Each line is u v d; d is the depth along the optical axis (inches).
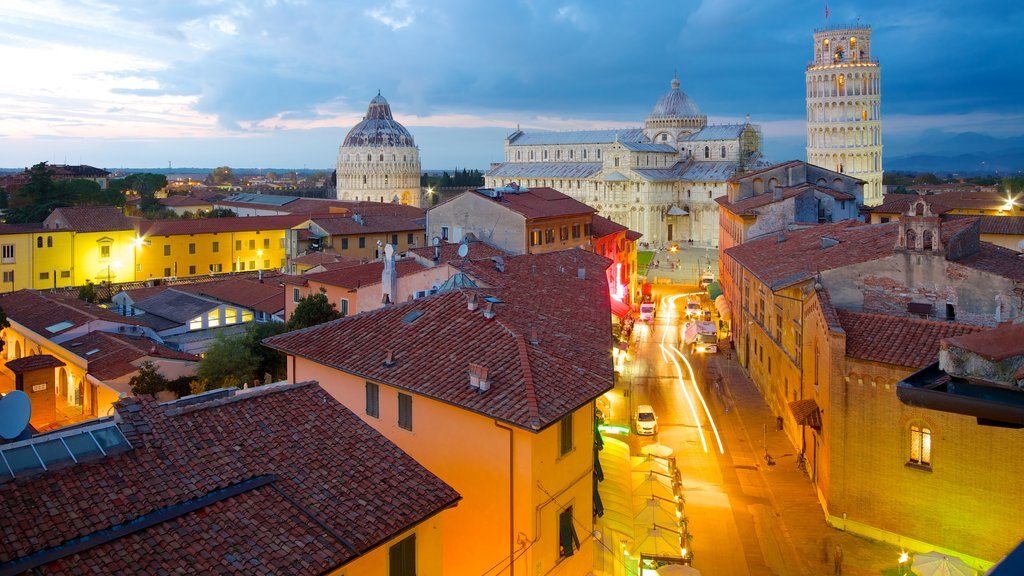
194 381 2480.3
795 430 2041.1
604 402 2288.4
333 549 808.9
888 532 1525.6
